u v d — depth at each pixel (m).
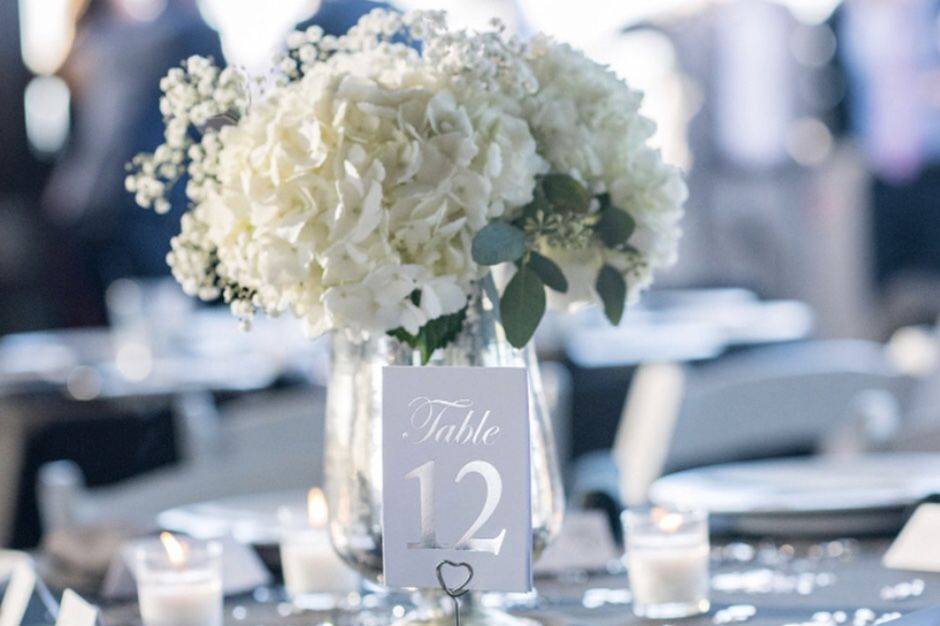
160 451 4.23
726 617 1.57
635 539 1.61
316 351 4.96
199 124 1.56
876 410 3.24
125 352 5.18
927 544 1.79
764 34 8.75
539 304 1.48
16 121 8.10
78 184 7.04
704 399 3.44
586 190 1.48
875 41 8.89
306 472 2.82
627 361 4.80
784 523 1.99
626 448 3.57
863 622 1.51
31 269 7.65
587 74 1.54
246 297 1.54
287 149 1.42
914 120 8.86
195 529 2.12
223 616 1.75
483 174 1.41
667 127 8.70
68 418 4.19
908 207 8.87
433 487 1.44
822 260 8.80
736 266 8.71
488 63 1.47
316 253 1.41
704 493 2.12
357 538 1.54
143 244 6.78
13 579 1.90
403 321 1.42
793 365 3.71
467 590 1.42
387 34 1.57
